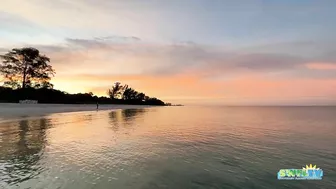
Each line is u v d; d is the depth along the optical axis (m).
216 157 11.20
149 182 7.49
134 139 16.20
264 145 14.58
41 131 18.33
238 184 7.54
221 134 19.66
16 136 15.73
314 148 13.72
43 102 66.19
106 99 105.94
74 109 53.69
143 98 135.50
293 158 11.20
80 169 8.67
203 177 8.16
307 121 35.41
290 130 23.03
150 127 24.66
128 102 116.75
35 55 62.81
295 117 46.91
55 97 73.25
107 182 7.36
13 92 60.09
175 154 11.70
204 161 10.38
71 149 12.23
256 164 10.03
